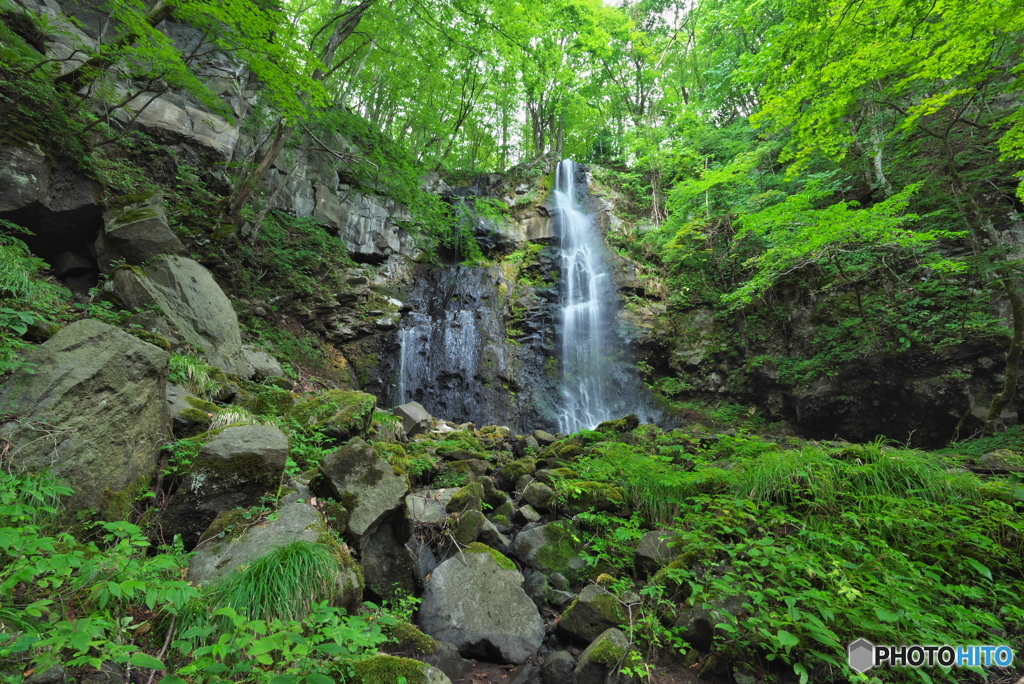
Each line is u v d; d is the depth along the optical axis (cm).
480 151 2725
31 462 284
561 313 1691
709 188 1645
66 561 206
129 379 361
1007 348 1019
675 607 375
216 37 812
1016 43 848
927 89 1091
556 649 370
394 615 345
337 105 1307
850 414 1232
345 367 1320
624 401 1541
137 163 1045
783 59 816
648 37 2520
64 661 205
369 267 1599
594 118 2566
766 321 1495
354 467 384
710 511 471
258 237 1266
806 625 291
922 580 347
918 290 1163
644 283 1741
